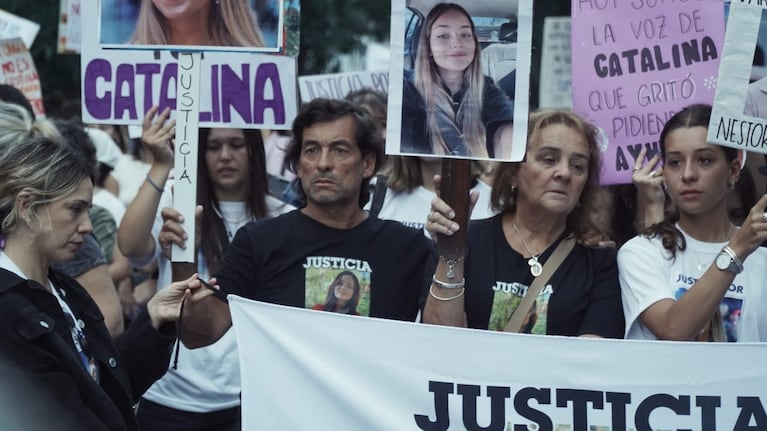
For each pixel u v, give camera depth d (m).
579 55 9.92
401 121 7.87
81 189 6.88
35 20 23.91
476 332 7.66
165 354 7.70
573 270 8.38
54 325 6.62
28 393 6.30
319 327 7.66
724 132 8.17
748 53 8.12
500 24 7.84
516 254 8.41
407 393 7.63
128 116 10.00
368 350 7.65
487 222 8.63
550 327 8.23
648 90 9.81
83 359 7.04
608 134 9.90
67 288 7.26
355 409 7.61
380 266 8.60
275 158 13.57
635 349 7.68
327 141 8.59
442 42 7.85
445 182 7.84
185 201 7.99
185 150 8.07
